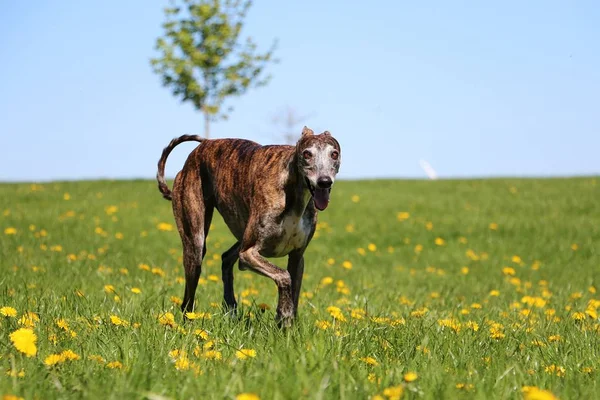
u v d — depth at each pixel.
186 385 3.58
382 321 6.05
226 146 6.80
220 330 5.31
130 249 15.84
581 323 6.54
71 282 8.88
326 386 3.63
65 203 21.73
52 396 3.42
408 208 22.48
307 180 5.80
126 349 4.37
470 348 5.06
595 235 18.62
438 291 11.69
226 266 7.39
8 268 10.41
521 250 17.36
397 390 3.34
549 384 4.09
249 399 3.06
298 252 6.35
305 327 5.32
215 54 31.67
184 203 7.05
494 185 27.28
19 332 3.93
